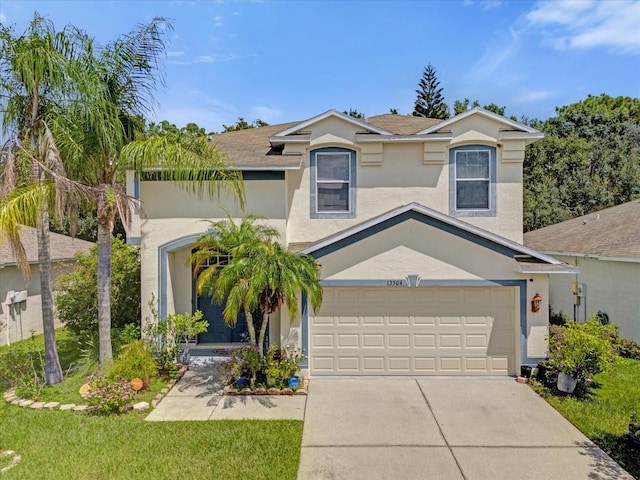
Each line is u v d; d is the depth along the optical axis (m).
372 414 9.35
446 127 13.86
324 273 11.69
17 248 10.29
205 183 12.48
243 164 12.59
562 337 11.05
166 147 10.87
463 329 11.82
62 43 10.26
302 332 11.59
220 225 11.05
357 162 14.00
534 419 9.07
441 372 11.83
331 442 8.11
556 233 21.92
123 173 11.83
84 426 8.66
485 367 11.80
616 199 33.53
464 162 13.92
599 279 16.09
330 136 13.88
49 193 10.30
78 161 10.72
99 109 10.39
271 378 10.49
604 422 8.86
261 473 6.98
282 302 10.55
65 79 9.88
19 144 10.21
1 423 8.79
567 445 7.98
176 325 12.13
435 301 11.84
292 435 8.27
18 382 10.85
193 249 13.93
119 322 14.93
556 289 19.48
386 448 7.89
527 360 11.45
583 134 37.91
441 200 13.91
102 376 10.53
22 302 17.17
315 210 13.95
